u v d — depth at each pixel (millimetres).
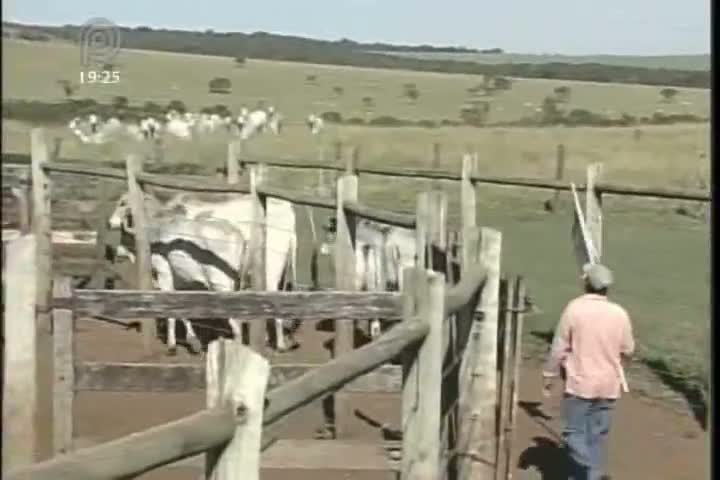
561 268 15516
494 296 5602
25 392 4680
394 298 5680
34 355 4680
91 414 7793
